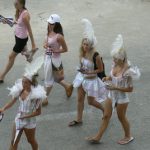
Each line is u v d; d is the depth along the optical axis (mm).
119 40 18500
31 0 38688
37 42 30547
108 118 19109
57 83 24922
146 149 19125
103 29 33312
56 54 22266
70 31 32875
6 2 37938
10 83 25203
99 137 19328
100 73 20047
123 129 20125
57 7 37375
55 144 19531
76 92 24078
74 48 29922
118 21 34875
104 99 20250
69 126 20859
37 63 17234
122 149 19156
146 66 27312
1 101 23219
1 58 28344
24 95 16969
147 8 37719
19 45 24828
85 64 19938
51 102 23062
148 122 21156
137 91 24172
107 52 29250
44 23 34156
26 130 17312
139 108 22453
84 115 21750
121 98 18547
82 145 19438
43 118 21562
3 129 20641
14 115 21797
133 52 29391
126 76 18125
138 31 33000
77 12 36562
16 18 24906
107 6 37938
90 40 19594
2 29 33062
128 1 39000
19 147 19141
